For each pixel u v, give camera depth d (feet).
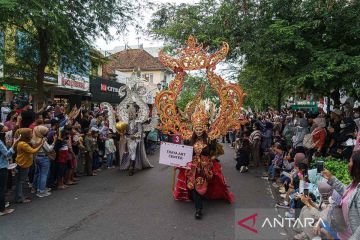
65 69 48.39
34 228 18.95
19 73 42.70
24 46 41.88
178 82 25.72
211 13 40.29
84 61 43.78
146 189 28.07
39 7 30.58
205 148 22.67
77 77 66.13
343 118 34.32
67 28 35.58
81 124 37.99
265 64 38.01
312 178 18.78
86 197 25.46
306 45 32.81
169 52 39.27
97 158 35.47
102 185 29.45
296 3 35.55
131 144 35.37
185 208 22.94
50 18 31.55
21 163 23.32
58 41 36.76
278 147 32.37
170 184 29.94
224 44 25.66
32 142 24.26
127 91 36.73
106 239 17.49
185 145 22.80
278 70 41.14
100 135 37.91
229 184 30.45
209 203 24.27
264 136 40.86
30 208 22.61
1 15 30.91
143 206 23.30
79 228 19.02
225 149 57.31
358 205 10.57
